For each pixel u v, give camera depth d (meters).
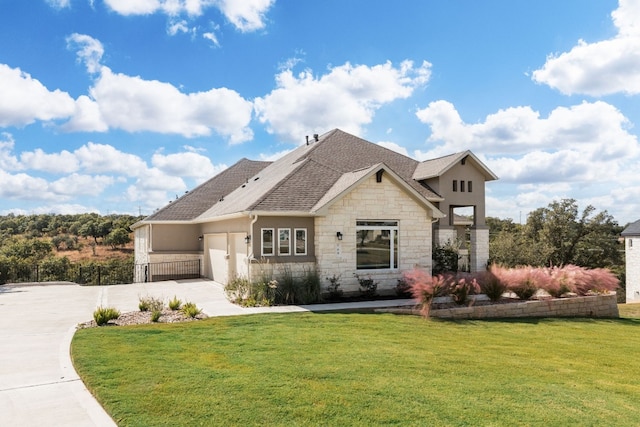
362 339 10.09
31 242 46.16
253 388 6.38
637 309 21.06
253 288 15.58
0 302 16.25
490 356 9.23
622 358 9.79
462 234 31.91
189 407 5.62
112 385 6.40
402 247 18.02
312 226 17.06
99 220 66.00
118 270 35.56
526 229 41.97
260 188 21.22
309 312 13.59
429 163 26.22
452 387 6.84
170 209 27.00
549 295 16.92
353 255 17.19
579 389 7.20
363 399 6.10
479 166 25.12
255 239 16.30
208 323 11.60
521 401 6.37
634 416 5.98
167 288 20.52
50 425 5.20
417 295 14.03
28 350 8.83
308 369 7.45
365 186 17.39
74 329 10.92
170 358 8.02
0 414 5.55
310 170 19.84
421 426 5.29
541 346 10.63
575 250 38.75
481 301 15.82
